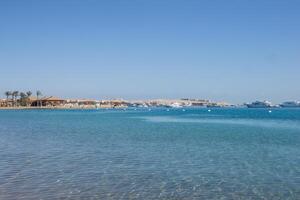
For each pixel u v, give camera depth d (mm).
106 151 30547
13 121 88500
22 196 15789
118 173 20859
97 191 16734
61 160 25562
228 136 45688
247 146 34469
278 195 16250
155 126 68062
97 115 138875
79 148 32594
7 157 26969
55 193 16312
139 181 18797
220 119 101438
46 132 52375
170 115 139875
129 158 26578
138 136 45531
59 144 35969
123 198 15641
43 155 28031
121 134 48812
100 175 20250
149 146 34312
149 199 15547
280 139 41750
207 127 65000
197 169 22234
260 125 71312
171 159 26156
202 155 28297
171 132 52562
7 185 17766
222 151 30828
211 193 16531
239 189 17250
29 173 20766
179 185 17984
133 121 89812
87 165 23500
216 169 22328
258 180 19172
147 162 24797
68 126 68062
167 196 16016
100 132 52219
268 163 24594
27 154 28578
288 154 29094
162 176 20109
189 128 62406
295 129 58938
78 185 17859
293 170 22016
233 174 20734
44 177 19656
